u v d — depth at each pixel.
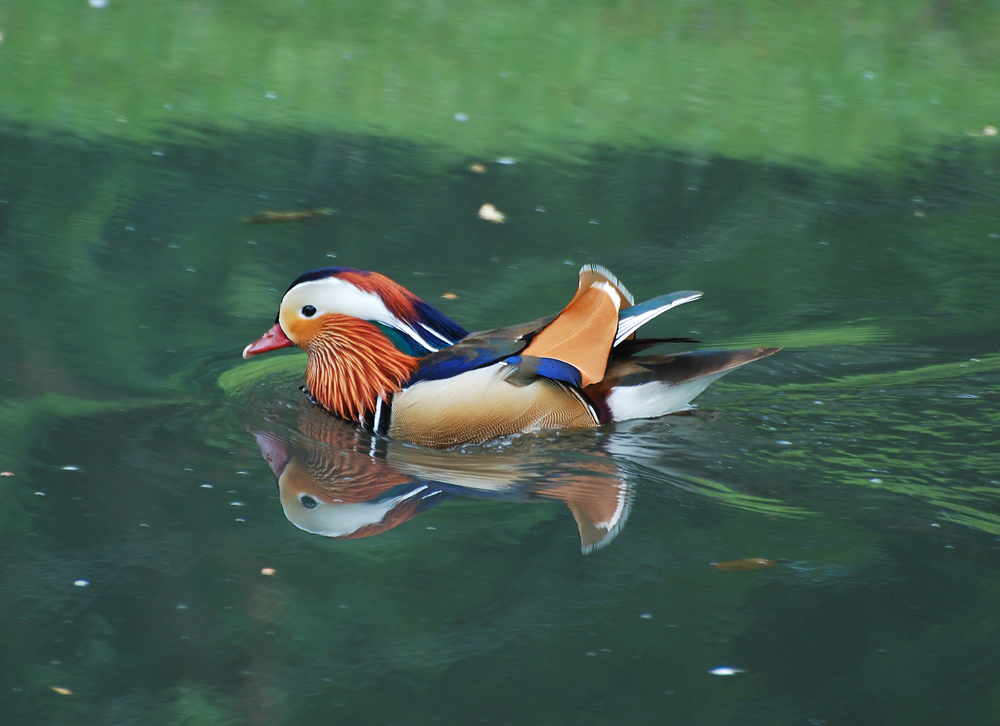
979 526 8.22
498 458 9.52
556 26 27.98
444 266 14.05
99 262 13.50
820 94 24.81
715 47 27.48
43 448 9.06
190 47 24.77
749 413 10.14
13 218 14.71
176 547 7.79
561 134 20.95
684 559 7.79
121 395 10.24
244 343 11.67
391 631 6.98
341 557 7.74
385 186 17.30
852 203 17.89
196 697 6.37
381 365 10.21
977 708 6.35
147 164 17.53
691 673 6.66
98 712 6.27
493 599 7.32
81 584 7.34
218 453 9.30
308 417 10.35
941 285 14.14
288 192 16.70
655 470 9.13
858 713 6.34
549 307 12.80
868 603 7.29
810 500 8.62
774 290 13.81
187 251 14.10
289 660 6.73
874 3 31.00
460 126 21.00
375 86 23.14
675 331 12.42
